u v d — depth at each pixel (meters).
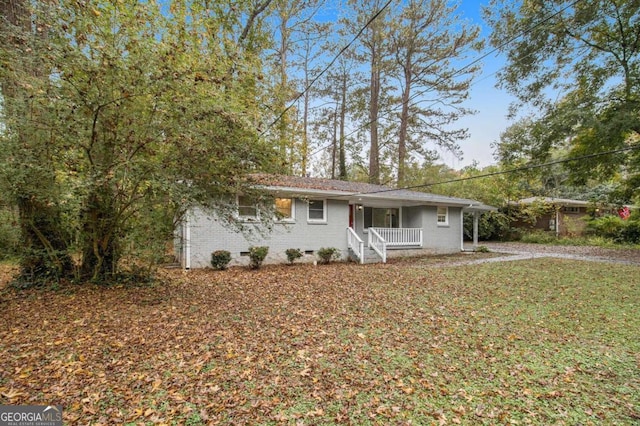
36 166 5.10
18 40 4.81
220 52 6.29
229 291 7.49
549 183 26.09
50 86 4.79
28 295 6.50
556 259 13.59
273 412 2.90
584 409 3.03
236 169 6.09
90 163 5.56
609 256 14.55
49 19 4.64
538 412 2.97
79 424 2.69
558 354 4.23
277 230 12.06
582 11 12.25
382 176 27.33
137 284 7.50
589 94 13.66
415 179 26.77
